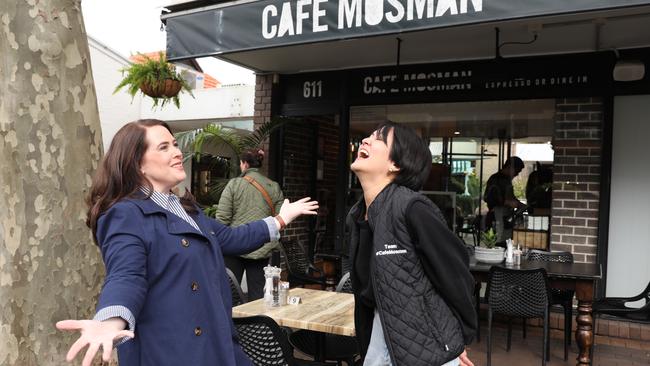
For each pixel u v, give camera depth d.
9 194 1.83
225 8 4.27
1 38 1.84
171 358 1.59
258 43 4.12
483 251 4.75
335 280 5.02
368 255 1.95
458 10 3.38
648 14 4.23
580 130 5.30
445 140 6.05
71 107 1.99
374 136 1.97
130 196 1.67
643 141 5.14
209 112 8.78
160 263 1.62
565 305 4.66
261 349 2.60
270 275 3.20
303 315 2.93
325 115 6.81
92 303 2.03
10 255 1.82
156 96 5.38
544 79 5.43
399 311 1.79
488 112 5.82
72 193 1.97
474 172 5.96
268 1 4.06
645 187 5.13
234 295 3.76
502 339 5.11
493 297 4.21
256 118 6.79
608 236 5.21
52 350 1.90
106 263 1.56
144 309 1.60
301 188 7.16
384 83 6.17
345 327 2.67
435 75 5.92
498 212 5.86
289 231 6.93
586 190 5.26
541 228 5.62
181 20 4.49
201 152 7.32
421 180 1.99
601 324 5.11
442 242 1.79
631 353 4.71
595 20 4.40
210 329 1.69
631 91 5.08
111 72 9.06
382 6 3.61
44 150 1.90
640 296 4.64
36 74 1.90
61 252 1.93
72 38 2.01
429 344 1.78
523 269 4.09
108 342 1.30
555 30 4.73
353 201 6.42
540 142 5.59
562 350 4.82
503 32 4.86
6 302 1.81
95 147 2.09
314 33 3.87
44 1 1.93
